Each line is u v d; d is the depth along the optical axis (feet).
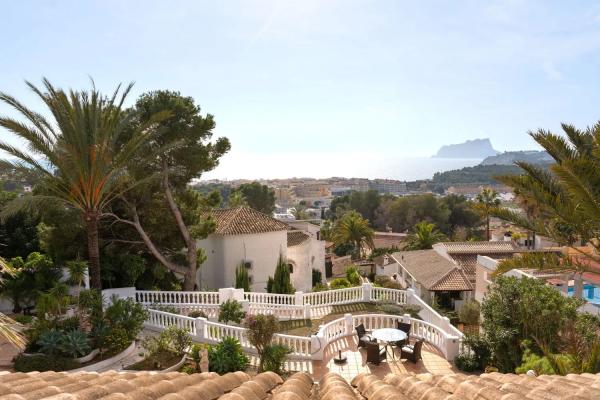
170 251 85.71
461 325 77.25
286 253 105.81
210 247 99.45
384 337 47.29
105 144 56.24
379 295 77.00
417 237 183.11
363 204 345.51
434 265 114.42
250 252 99.55
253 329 47.26
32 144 53.26
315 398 18.48
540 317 44.80
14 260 67.72
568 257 37.58
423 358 50.90
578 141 39.47
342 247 233.76
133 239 80.18
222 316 62.28
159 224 79.36
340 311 71.97
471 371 47.32
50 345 45.55
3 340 50.60
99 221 73.77
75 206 58.85
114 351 49.39
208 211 96.53
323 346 51.70
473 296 100.63
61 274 70.85
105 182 57.52
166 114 60.34
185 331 49.16
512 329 46.80
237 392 16.83
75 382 18.66
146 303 68.69
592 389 16.48
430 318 63.31
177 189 83.10
